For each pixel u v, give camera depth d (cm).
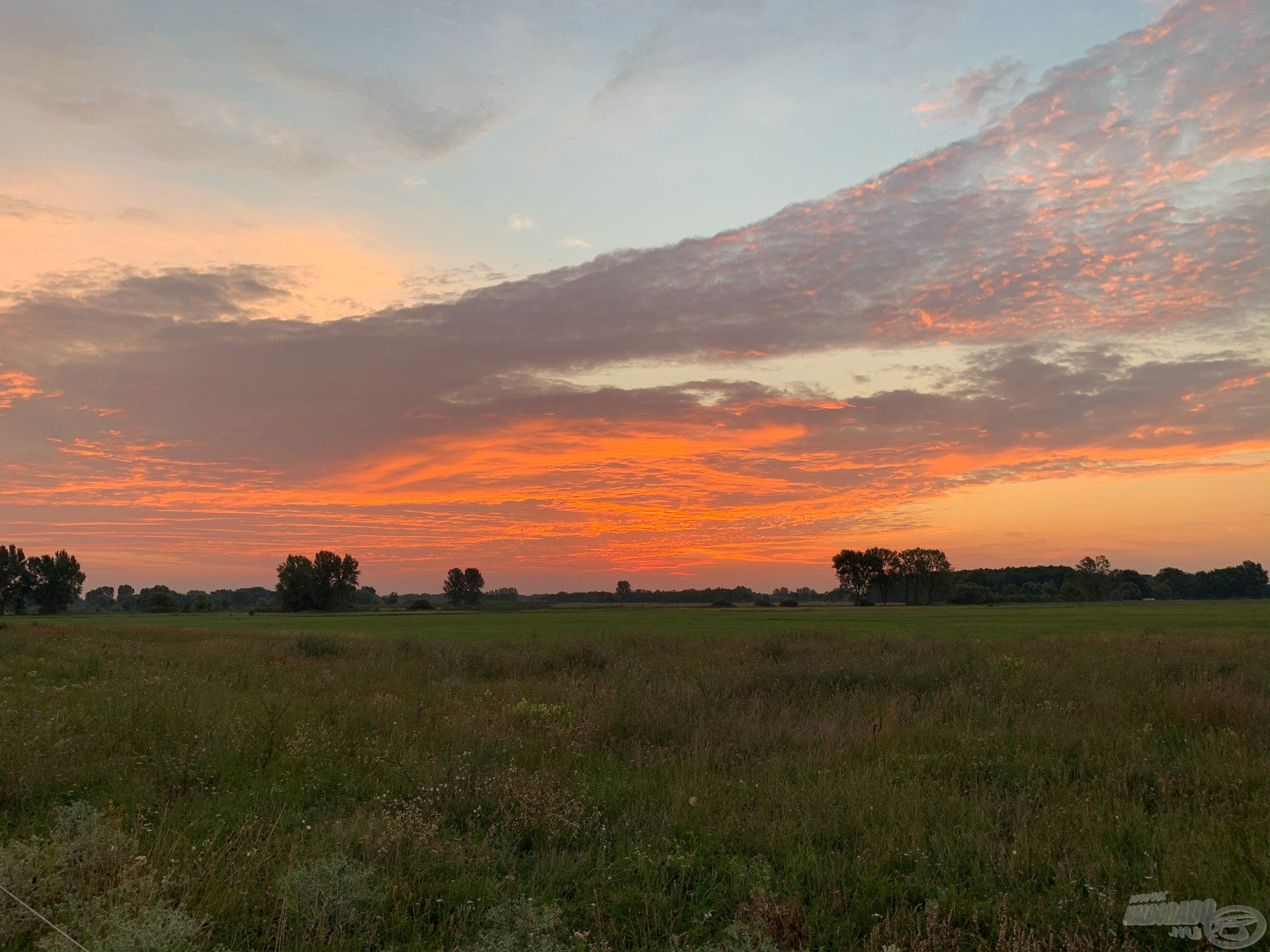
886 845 589
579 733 1016
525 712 1191
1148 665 1677
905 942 452
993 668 1634
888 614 9144
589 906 493
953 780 773
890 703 1198
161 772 790
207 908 466
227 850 562
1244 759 812
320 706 1244
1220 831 599
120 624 7231
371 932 452
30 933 423
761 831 625
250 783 785
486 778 760
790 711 1152
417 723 1116
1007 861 548
